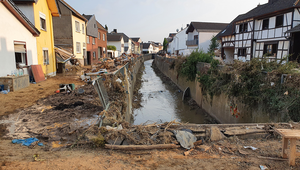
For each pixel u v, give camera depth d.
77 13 25.03
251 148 4.23
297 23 15.48
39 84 11.27
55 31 22.78
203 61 14.33
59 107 6.93
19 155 3.77
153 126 5.20
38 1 13.01
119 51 55.53
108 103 7.49
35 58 12.46
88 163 3.57
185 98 16.02
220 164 3.63
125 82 12.05
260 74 7.62
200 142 4.48
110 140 4.42
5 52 9.42
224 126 5.30
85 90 9.75
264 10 19.28
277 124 5.30
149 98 16.45
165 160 3.77
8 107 6.75
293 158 3.49
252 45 20.58
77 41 24.56
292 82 6.22
